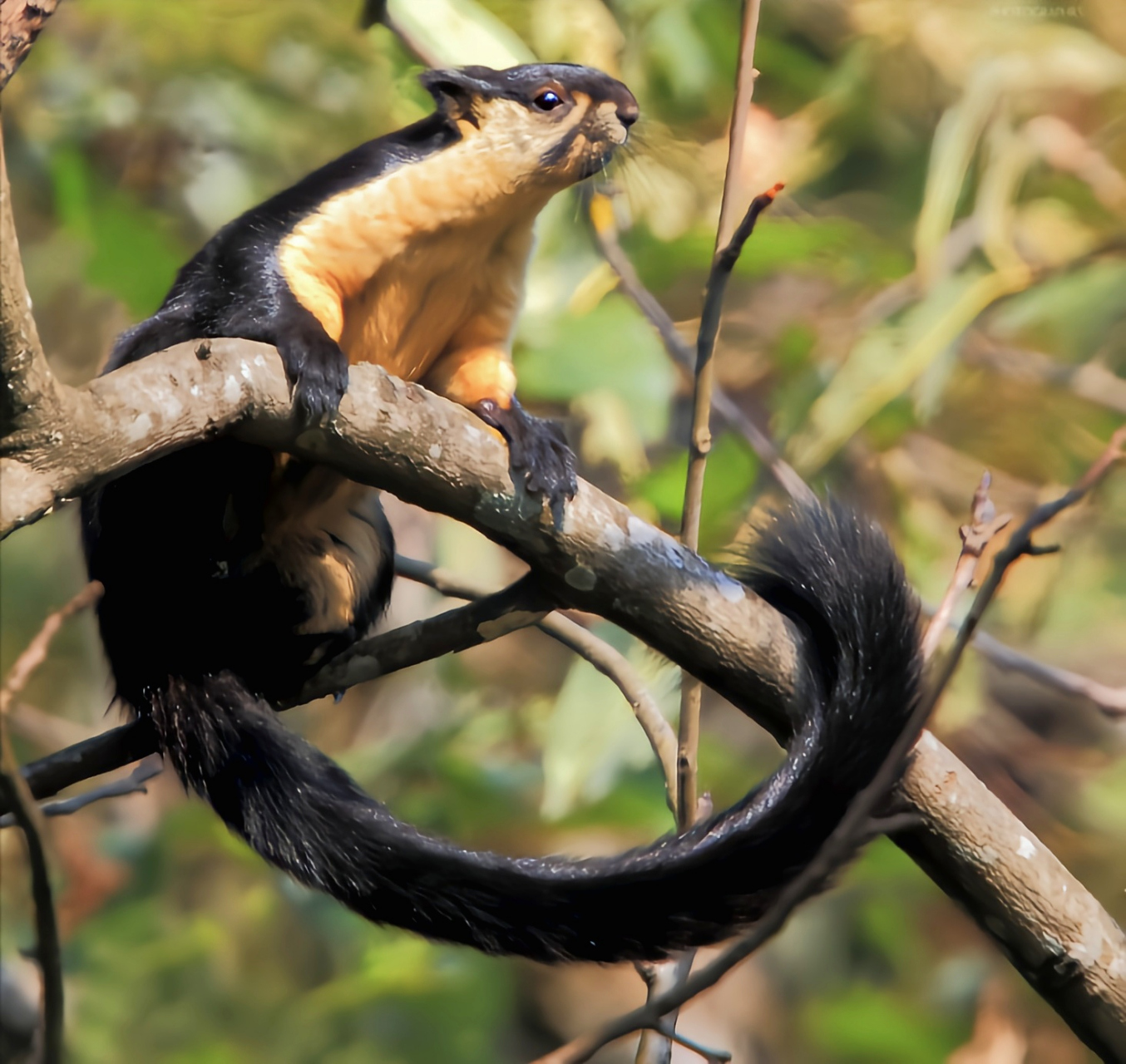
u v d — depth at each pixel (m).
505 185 6.64
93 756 6.24
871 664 5.42
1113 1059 5.50
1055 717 14.31
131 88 11.95
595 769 10.30
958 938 13.08
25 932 10.55
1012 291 11.10
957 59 12.36
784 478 8.83
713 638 5.55
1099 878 12.35
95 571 6.46
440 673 12.59
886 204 12.91
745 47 6.32
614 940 5.29
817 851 5.25
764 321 12.35
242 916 12.43
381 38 9.64
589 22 11.05
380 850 5.63
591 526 5.53
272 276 6.21
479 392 6.75
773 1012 13.10
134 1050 11.38
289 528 6.79
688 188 10.16
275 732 6.07
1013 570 11.88
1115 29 12.62
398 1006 11.98
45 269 12.34
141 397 4.80
